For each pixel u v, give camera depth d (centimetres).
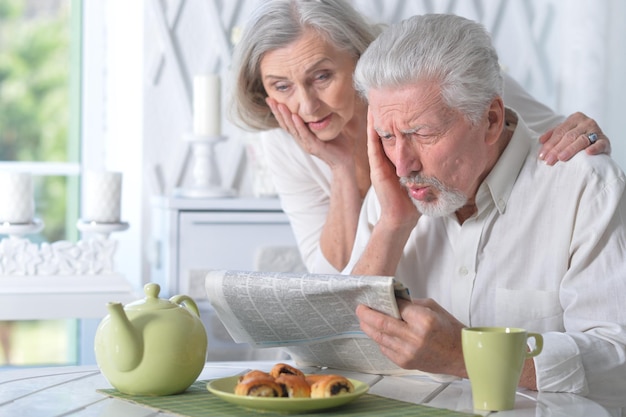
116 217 300
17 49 627
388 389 148
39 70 632
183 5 348
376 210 191
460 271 174
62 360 569
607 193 165
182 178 353
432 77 152
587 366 148
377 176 175
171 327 140
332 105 208
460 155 157
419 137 155
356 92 211
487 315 172
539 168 171
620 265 161
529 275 170
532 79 362
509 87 243
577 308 162
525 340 133
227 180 352
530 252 170
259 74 216
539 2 364
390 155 162
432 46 153
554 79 365
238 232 317
